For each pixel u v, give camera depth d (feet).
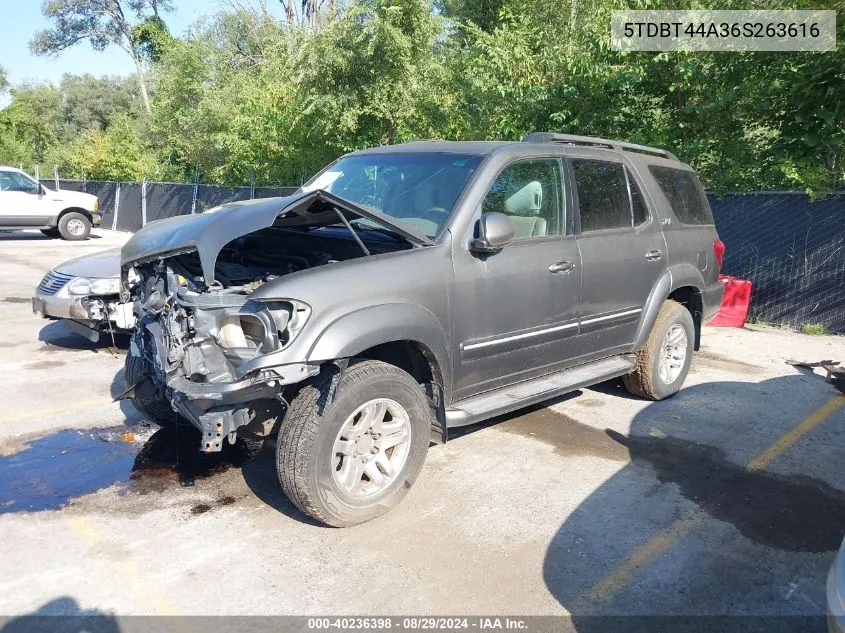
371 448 12.42
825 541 12.42
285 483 11.64
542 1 40.11
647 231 17.89
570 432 17.08
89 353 23.48
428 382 13.52
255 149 53.62
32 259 46.47
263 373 11.01
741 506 13.58
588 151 16.83
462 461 15.30
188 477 14.37
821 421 18.16
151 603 10.27
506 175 14.64
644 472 14.94
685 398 19.83
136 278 14.66
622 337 17.54
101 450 15.60
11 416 17.52
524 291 14.49
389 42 39.42
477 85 36.99
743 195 30.12
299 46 44.62
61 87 182.19
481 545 11.99
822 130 27.84
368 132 43.06
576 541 12.19
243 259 15.34
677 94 32.22
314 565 11.29
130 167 81.10
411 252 12.89
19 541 11.84
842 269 27.63
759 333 28.30
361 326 11.53
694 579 11.20
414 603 10.40
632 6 32.35
